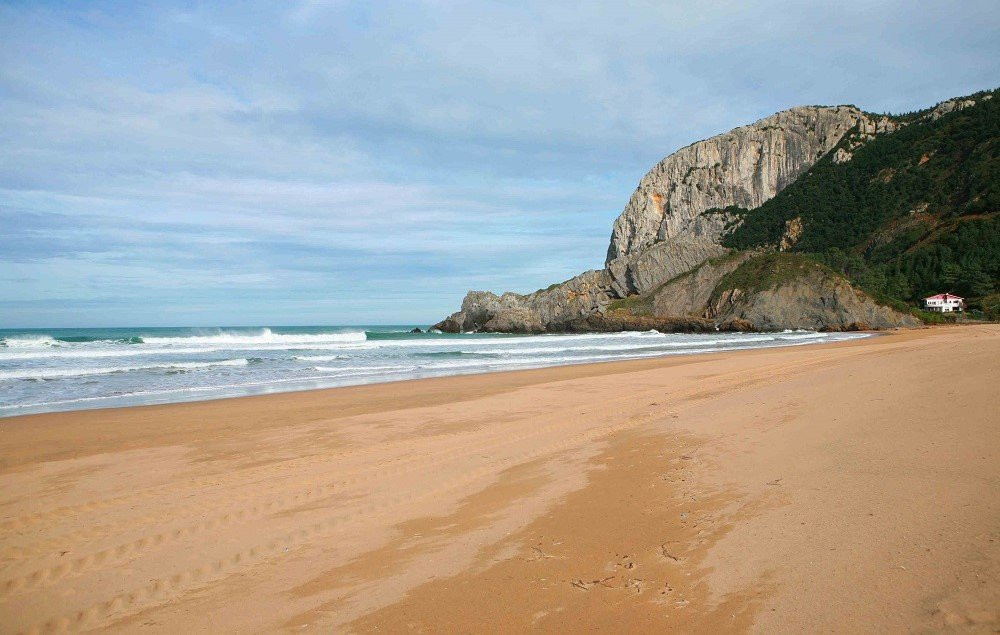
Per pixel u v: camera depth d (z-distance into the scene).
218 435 10.82
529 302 103.88
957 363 11.66
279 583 4.46
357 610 3.95
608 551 4.55
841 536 4.16
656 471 6.63
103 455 9.32
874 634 2.99
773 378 14.25
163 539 5.49
